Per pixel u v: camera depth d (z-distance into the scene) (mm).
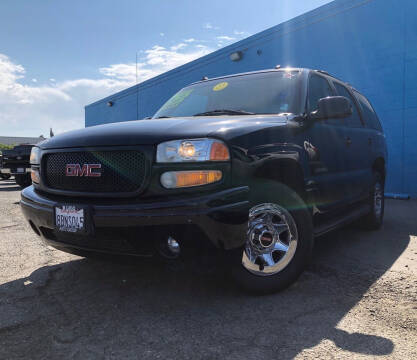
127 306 2398
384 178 4883
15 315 2295
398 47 7656
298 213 2619
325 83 3725
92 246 2400
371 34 8031
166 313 2289
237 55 10867
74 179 2492
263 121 2605
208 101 3504
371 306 2373
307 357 1798
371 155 4336
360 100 4555
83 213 2291
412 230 4688
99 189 2377
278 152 2506
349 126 3820
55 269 3156
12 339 2004
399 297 2516
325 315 2244
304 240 2654
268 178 2449
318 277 2902
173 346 1910
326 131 3211
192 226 2102
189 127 2346
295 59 9477
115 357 1817
